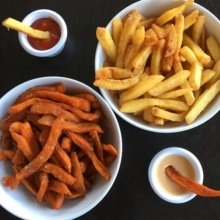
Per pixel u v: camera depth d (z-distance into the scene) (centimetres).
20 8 41
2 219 38
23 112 36
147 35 36
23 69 40
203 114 37
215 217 38
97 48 37
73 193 35
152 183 36
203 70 37
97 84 35
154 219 38
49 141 34
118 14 37
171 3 38
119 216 38
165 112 35
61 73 40
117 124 35
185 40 38
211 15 37
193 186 36
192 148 39
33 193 36
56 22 39
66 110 35
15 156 35
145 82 35
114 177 35
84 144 35
